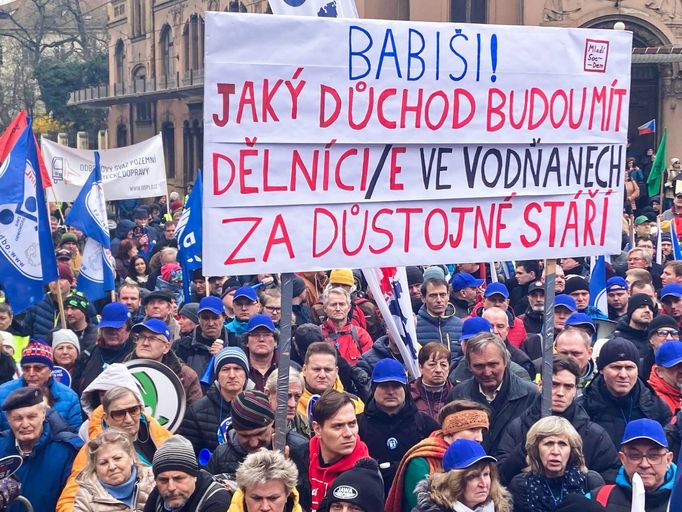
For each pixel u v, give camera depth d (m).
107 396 7.65
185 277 14.49
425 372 8.83
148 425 7.96
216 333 11.01
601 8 39.88
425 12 39.66
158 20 56.88
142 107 59.91
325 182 6.79
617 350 8.31
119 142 63.31
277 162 6.64
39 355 8.91
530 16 40.06
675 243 16.36
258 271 6.63
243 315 11.76
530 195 7.41
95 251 13.62
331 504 6.26
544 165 7.45
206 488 6.68
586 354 9.20
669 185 28.50
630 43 7.61
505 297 11.93
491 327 10.06
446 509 6.37
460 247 7.23
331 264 6.83
